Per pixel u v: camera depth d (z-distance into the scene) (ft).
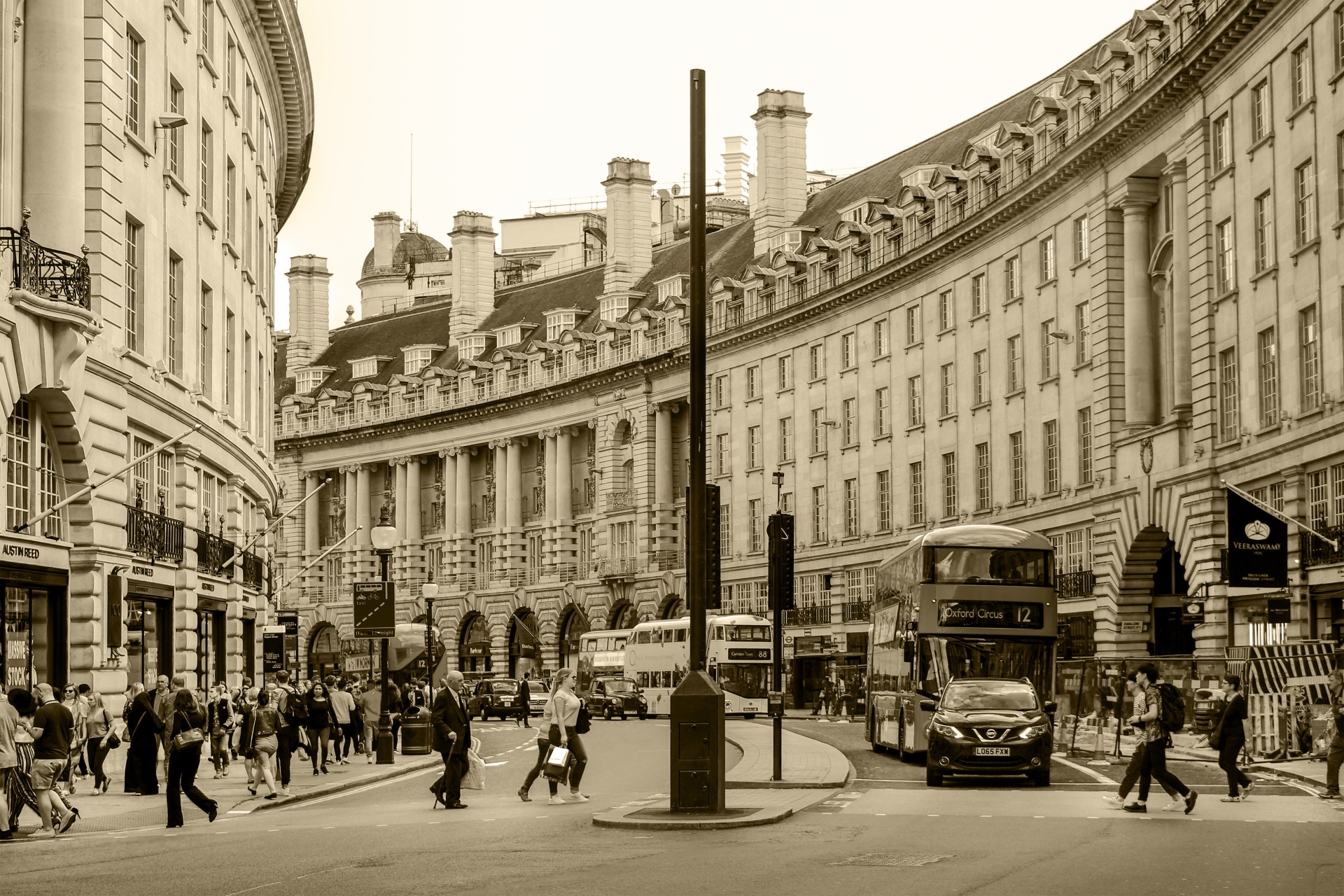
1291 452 139.33
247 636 160.15
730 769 106.63
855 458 253.24
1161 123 169.48
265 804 90.74
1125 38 185.68
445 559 369.50
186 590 126.21
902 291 240.53
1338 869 52.24
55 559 100.83
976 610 109.81
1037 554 110.52
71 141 100.17
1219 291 157.48
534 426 345.72
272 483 175.73
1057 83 207.10
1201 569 157.17
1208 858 55.42
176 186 125.39
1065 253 195.21
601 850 59.41
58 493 102.63
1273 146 144.97
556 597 337.52
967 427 220.84
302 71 179.73
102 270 104.83
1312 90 136.67
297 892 48.52
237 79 151.74
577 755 88.79
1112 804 79.36
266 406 178.60
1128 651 177.68
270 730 93.45
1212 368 157.07
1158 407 179.42
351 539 391.86
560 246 416.46
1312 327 137.80
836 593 256.32
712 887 47.98
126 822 80.28
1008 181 212.84
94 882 52.11
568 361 336.29
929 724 94.99
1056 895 45.93
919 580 111.34
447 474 368.89
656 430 312.91
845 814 74.49
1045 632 109.70
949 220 229.66
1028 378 204.23
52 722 72.84
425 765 132.46
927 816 73.05
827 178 343.05
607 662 284.82
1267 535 129.18
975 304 220.43
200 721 77.51
